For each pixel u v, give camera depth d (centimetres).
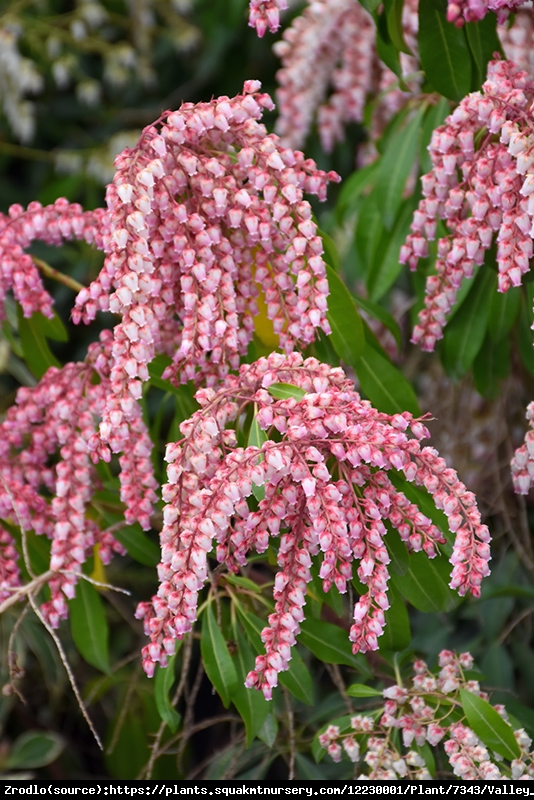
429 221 141
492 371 155
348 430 129
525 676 164
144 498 139
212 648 138
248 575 154
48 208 143
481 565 130
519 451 138
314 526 128
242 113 136
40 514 145
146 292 133
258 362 134
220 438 133
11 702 171
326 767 154
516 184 134
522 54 152
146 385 149
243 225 138
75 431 142
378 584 130
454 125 138
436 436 172
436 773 140
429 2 144
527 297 150
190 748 171
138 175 132
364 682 153
